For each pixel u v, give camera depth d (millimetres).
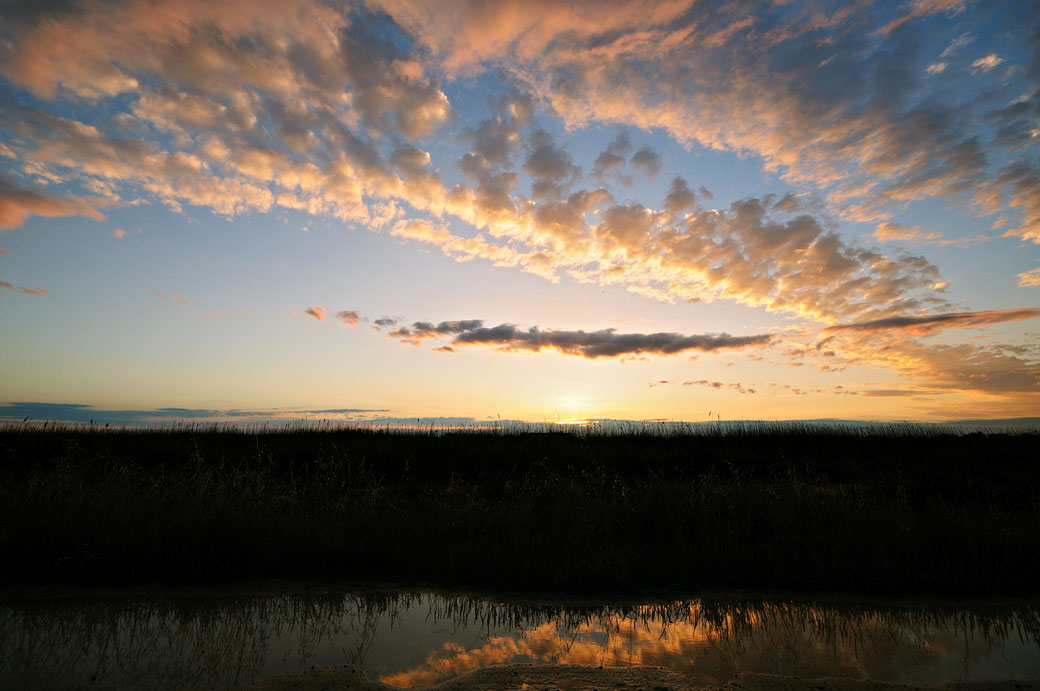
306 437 15523
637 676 3066
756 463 12250
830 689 2918
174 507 5773
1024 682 3053
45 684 2932
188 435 15031
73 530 5137
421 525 5887
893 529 5668
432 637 3740
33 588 4520
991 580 4859
